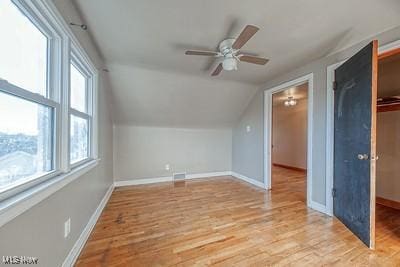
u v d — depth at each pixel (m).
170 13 1.75
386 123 2.98
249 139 4.45
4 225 0.85
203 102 4.11
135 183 4.27
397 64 2.63
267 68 3.08
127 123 4.16
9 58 1.00
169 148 4.60
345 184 2.22
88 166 1.99
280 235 2.04
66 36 1.51
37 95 1.18
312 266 1.55
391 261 1.61
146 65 2.98
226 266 1.55
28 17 1.17
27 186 1.08
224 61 2.18
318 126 2.72
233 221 2.38
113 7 1.67
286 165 6.42
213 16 1.79
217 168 5.15
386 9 1.68
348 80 2.17
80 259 1.63
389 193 2.91
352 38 2.15
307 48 2.40
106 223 2.32
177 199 3.23
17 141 1.06
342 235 2.03
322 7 1.65
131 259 1.63
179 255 1.69
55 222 1.30
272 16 1.77
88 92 2.42
